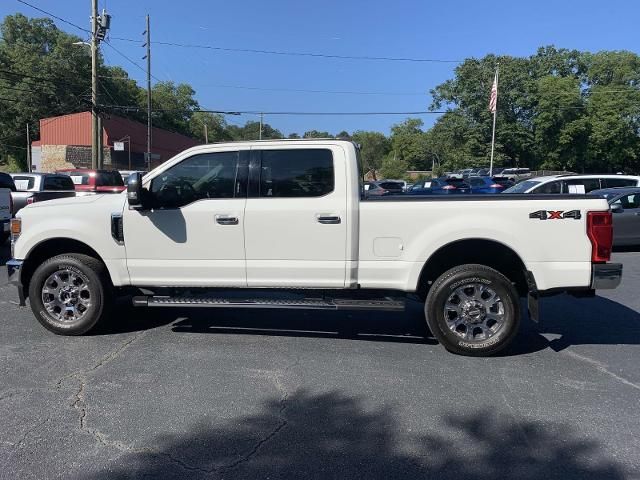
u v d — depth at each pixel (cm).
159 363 503
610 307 747
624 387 459
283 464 333
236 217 542
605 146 6159
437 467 331
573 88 5903
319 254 538
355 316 679
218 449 350
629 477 322
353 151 539
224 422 387
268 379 468
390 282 535
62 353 528
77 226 566
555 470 329
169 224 552
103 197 579
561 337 603
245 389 446
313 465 332
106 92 6781
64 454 341
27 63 6141
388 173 9488
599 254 512
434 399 430
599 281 512
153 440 360
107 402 417
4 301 739
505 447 356
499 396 438
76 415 395
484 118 5847
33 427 376
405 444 359
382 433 374
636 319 682
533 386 459
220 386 451
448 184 2427
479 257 561
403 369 496
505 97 5762
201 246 551
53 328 581
